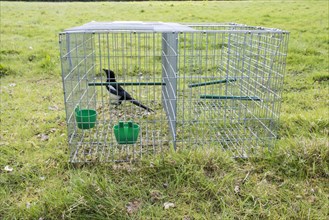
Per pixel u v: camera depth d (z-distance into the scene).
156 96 5.44
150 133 4.08
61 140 3.83
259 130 4.02
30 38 10.18
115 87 4.38
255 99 3.82
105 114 4.71
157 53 7.95
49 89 5.86
